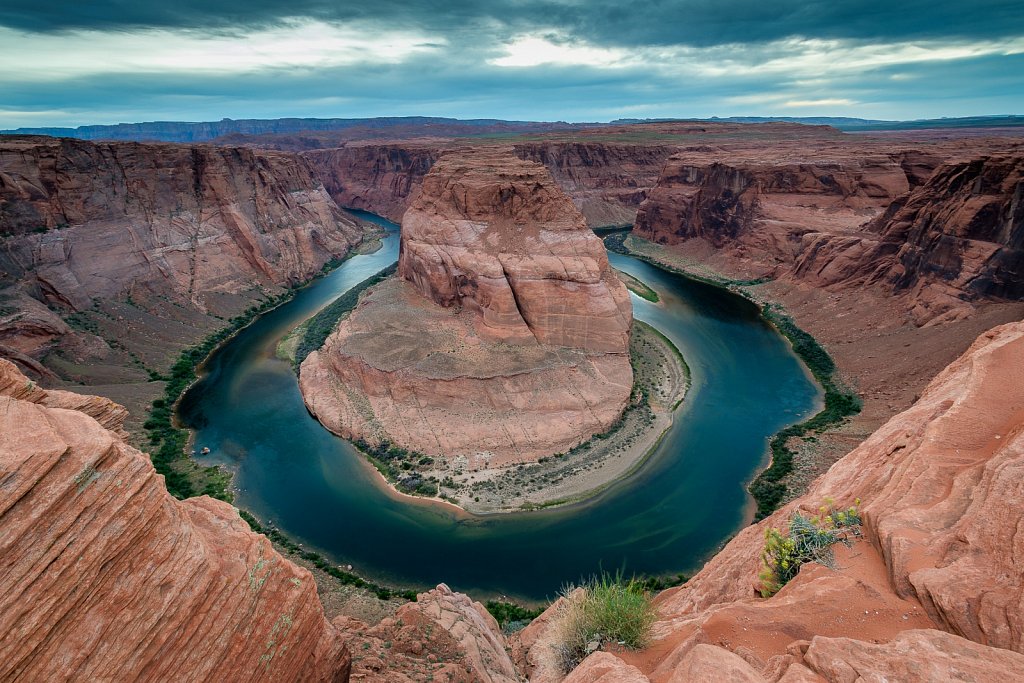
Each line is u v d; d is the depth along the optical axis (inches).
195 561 370.3
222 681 389.7
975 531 406.9
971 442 571.2
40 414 339.9
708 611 500.1
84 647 310.8
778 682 307.7
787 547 510.0
